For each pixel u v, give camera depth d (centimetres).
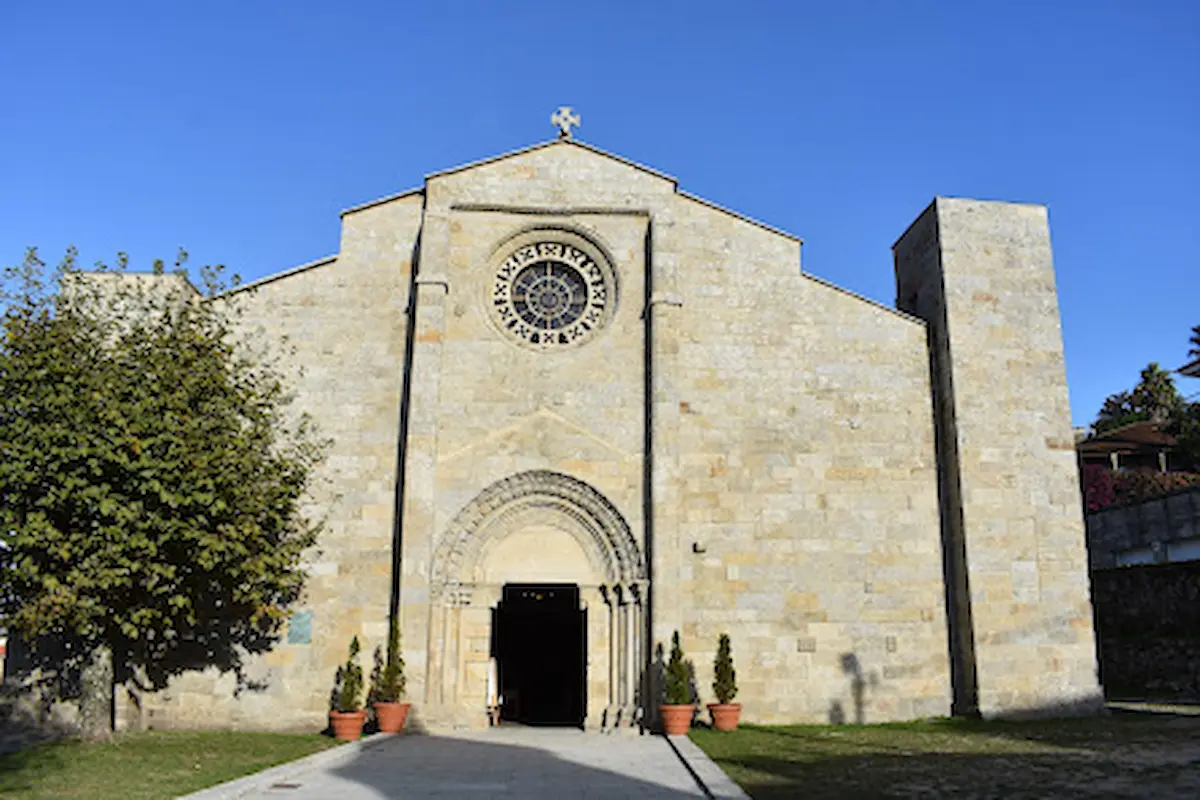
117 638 2214
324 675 2267
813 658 2339
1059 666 2330
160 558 1906
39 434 1811
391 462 2394
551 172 2573
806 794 1388
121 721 2202
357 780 1531
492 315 2494
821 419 2488
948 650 2377
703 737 2072
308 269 2514
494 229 2531
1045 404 2484
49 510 1856
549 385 2436
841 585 2386
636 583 2306
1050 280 2573
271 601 2292
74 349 1950
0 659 3080
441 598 2288
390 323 2488
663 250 2502
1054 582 2373
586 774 1606
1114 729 2084
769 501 2422
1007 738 1991
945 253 2555
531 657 3234
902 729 2188
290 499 2202
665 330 2431
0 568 1845
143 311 2180
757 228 2608
